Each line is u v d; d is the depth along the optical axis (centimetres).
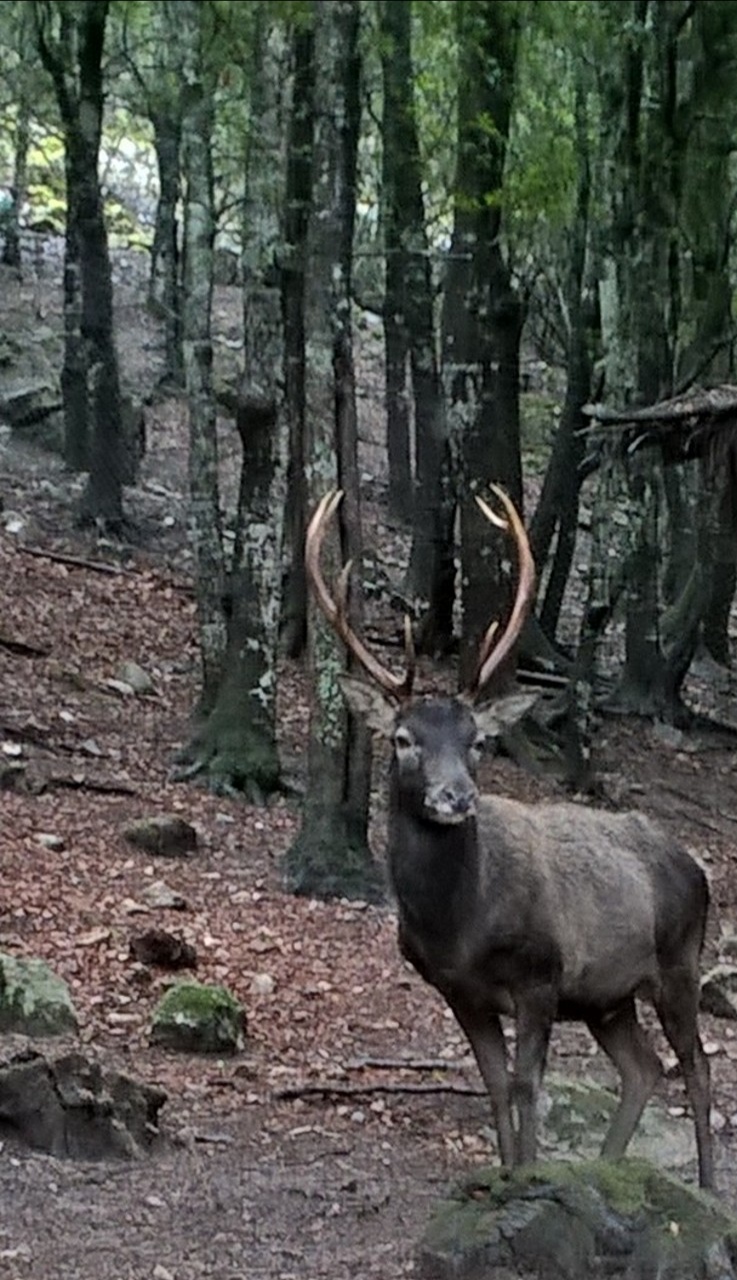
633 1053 769
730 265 2072
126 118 2658
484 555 1605
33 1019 880
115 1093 745
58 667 1627
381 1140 798
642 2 1706
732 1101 901
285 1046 927
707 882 778
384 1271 632
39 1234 647
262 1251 650
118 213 3064
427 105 1970
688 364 1914
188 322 1484
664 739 1830
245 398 1390
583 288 2002
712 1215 626
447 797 661
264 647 1427
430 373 1928
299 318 1716
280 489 1428
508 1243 616
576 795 1623
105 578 1905
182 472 2356
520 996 693
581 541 2505
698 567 1883
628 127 1739
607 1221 615
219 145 2142
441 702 691
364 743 1212
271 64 1324
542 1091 824
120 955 1022
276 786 1411
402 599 1991
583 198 1842
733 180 2055
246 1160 750
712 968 1134
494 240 1625
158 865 1212
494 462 1622
